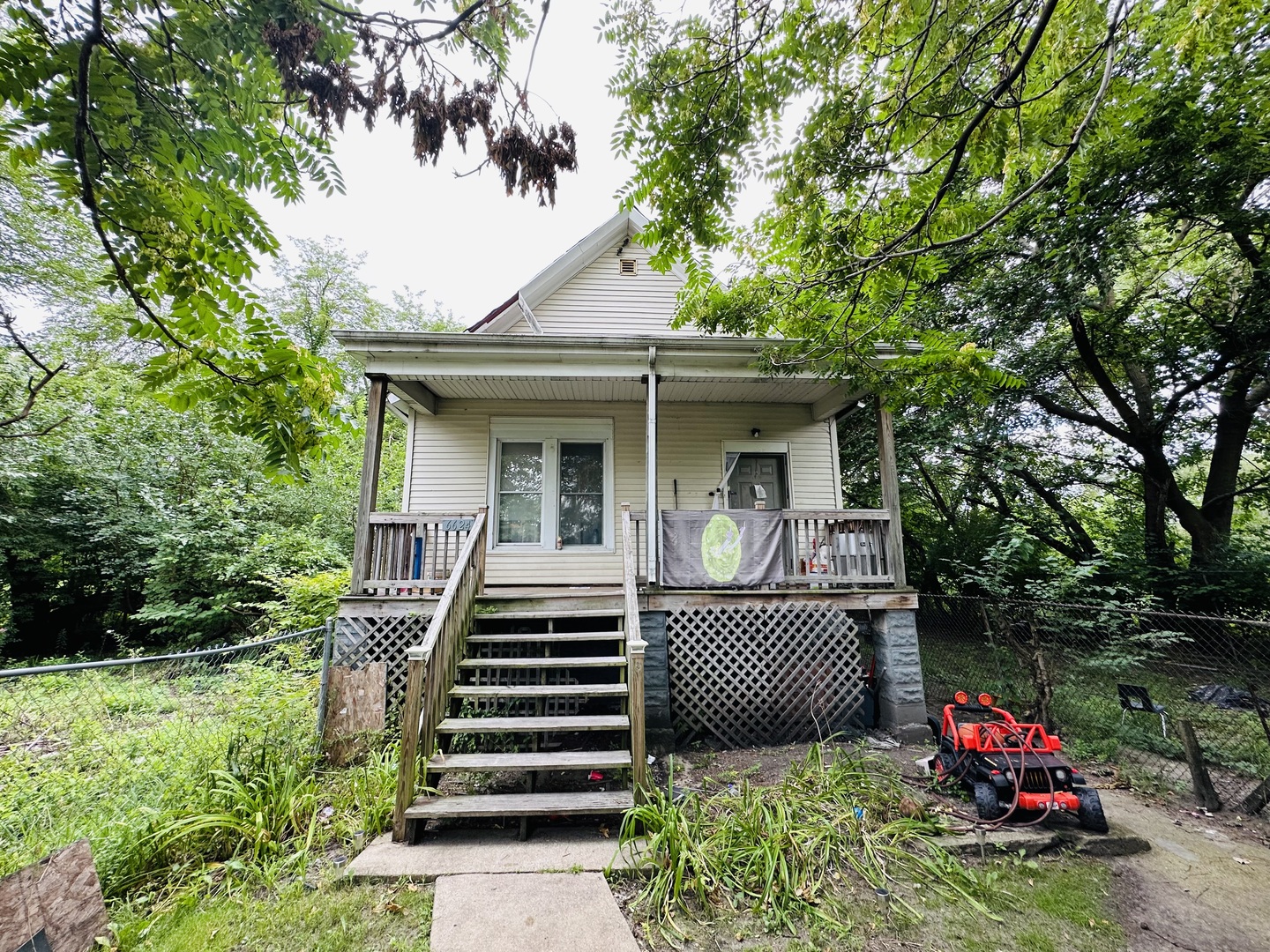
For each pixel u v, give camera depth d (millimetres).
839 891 2967
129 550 10750
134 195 1476
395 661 5531
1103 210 8547
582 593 5574
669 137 2750
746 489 8375
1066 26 2199
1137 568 9430
